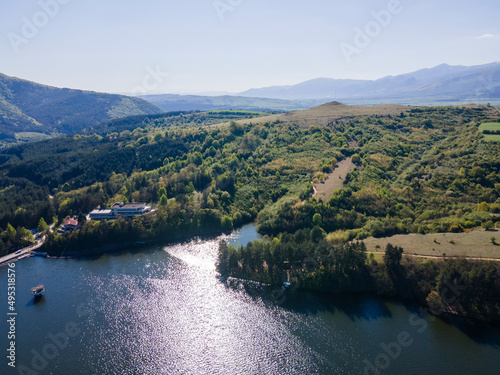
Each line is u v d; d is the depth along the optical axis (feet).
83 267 547.08
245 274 496.64
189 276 509.35
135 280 501.97
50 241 605.73
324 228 593.42
